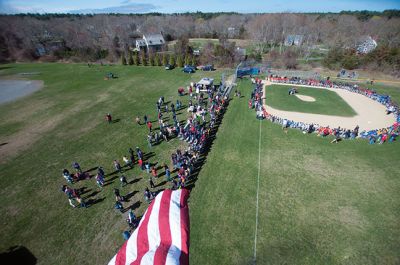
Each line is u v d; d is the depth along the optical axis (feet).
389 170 75.72
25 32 352.69
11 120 115.14
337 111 118.11
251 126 104.01
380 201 64.18
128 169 78.69
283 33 326.03
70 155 87.30
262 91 147.02
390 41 260.83
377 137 91.97
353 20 412.36
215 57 208.54
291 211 61.52
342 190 68.13
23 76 193.88
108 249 53.26
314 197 65.82
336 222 58.39
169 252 17.26
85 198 67.51
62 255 52.37
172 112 119.55
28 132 103.76
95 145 93.20
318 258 50.24
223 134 98.07
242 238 54.75
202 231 56.44
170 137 96.89
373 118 110.83
